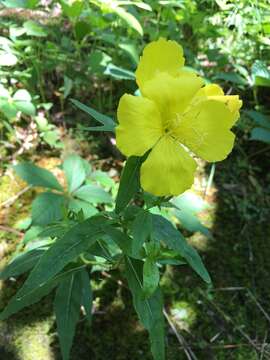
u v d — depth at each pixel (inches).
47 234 5.9
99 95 10.4
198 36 12.0
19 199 8.9
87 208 7.4
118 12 9.2
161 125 4.4
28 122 10.0
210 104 4.4
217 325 7.6
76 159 7.9
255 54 11.4
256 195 9.7
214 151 4.5
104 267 7.0
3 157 9.5
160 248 5.1
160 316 5.3
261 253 8.7
